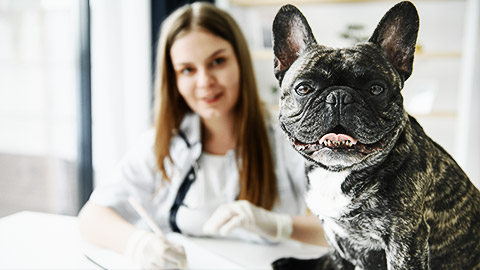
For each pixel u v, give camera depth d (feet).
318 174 1.30
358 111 1.09
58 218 3.18
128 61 6.29
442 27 6.86
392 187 1.19
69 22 5.42
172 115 3.38
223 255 2.38
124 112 6.35
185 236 2.99
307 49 1.24
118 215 2.96
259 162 3.23
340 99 1.10
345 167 1.21
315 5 7.30
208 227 2.57
